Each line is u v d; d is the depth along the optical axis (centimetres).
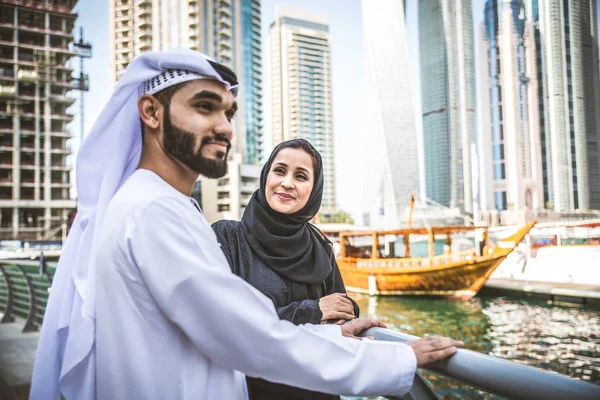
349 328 120
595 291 1579
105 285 84
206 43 7475
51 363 104
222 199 5897
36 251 3578
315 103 9881
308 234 149
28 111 5566
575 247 1803
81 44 5728
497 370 82
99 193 106
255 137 8375
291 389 129
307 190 140
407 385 87
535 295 1759
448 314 1675
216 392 88
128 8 7719
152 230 82
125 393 81
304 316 124
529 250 1975
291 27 9875
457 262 1870
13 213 5328
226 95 97
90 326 88
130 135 104
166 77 95
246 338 79
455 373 91
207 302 79
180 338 85
